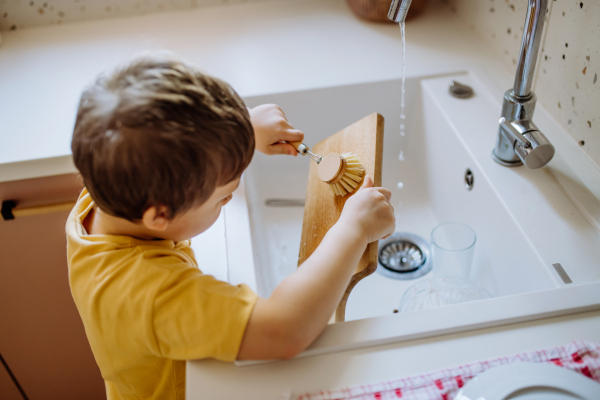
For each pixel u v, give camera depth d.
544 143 0.69
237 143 0.51
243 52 1.11
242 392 0.48
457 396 0.45
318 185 0.72
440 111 0.92
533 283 0.66
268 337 0.49
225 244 0.69
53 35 1.22
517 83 0.72
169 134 0.45
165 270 0.52
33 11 1.23
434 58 1.05
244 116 0.52
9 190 0.90
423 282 0.76
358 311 0.84
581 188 0.73
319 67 1.04
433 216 1.00
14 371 1.17
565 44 0.79
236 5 1.29
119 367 0.57
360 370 0.50
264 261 0.84
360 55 1.08
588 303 0.54
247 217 0.73
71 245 0.58
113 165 0.45
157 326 0.50
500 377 0.46
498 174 0.77
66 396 1.25
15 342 1.13
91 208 0.64
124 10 1.26
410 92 1.02
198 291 0.51
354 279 0.60
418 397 0.47
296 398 0.47
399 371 0.49
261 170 1.07
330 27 1.19
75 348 1.17
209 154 0.48
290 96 0.99
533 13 0.65
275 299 0.51
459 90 0.95
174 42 1.16
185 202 0.50
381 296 0.86
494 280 0.78
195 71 0.50
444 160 0.93
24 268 1.02
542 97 0.88
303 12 1.26
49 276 1.04
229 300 0.50
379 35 1.15
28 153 0.87
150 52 0.51
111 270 0.54
